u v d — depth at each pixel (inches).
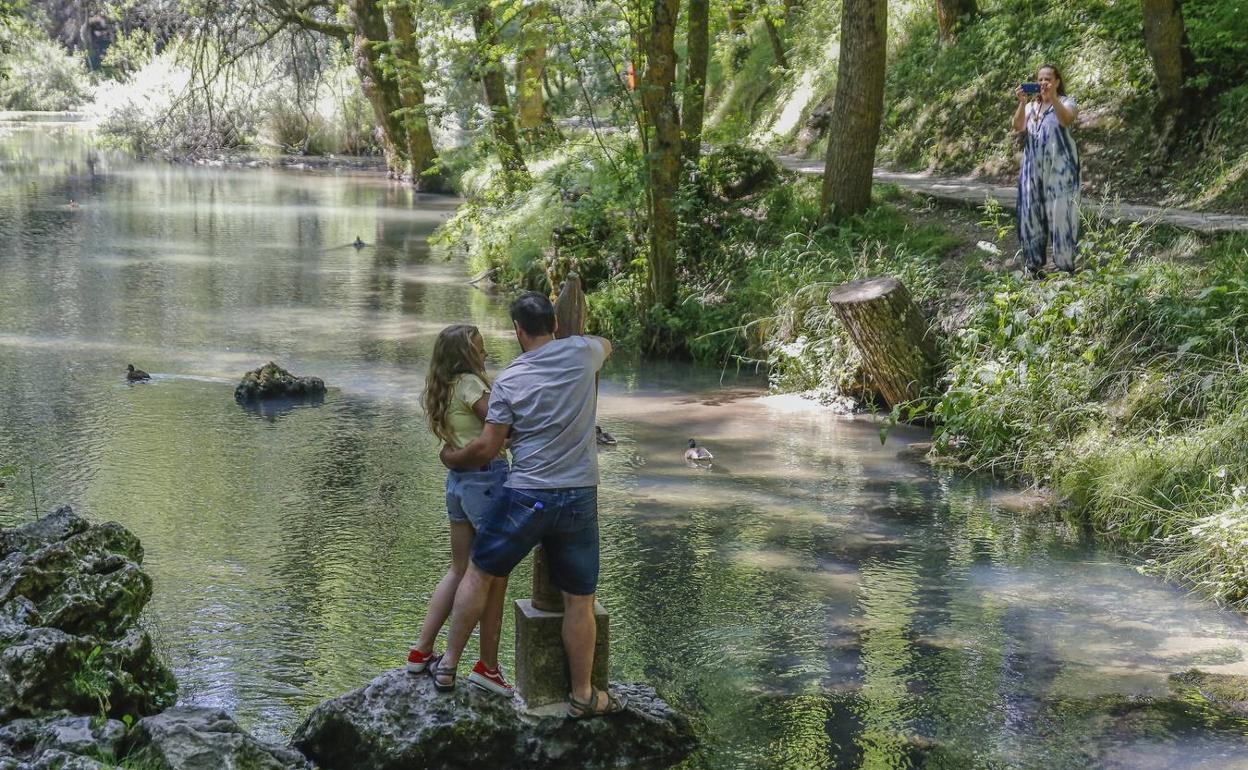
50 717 195.0
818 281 533.3
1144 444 352.2
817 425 448.1
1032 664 246.2
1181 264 430.3
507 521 193.6
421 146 1397.6
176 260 845.2
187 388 481.1
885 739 213.0
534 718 204.1
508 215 760.3
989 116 752.3
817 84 981.8
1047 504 357.4
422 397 203.9
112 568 237.8
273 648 246.7
